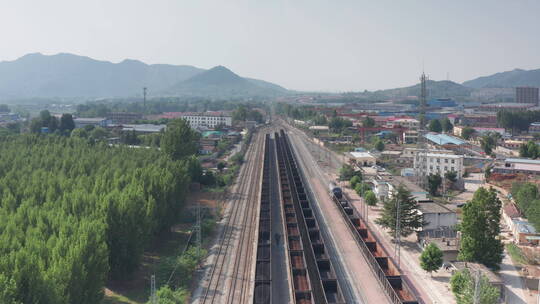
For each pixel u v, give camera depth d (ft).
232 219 339.77
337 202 377.91
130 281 226.79
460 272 206.69
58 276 155.84
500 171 471.21
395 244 254.88
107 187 274.16
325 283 207.00
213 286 222.48
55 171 353.72
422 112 429.38
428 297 206.28
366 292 216.74
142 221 234.99
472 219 226.79
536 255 248.93
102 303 201.16
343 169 483.10
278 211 363.56
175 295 201.36
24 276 147.13
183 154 463.83
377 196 393.91
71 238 182.60
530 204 311.68
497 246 226.38
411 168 497.05
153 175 294.25
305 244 271.28
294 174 483.51
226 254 265.95
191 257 244.63
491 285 187.32
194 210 352.49
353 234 299.17
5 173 350.23
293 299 198.39
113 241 216.13
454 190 429.38
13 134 607.78
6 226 201.05
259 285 211.61
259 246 261.85
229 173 512.63
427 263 226.17
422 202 314.14
